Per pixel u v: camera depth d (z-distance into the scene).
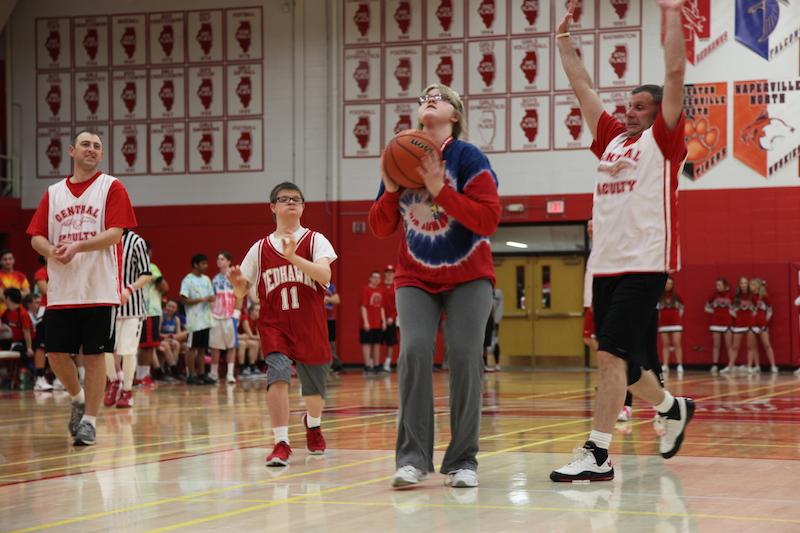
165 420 9.99
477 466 5.37
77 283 7.64
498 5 23.70
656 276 5.29
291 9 24.75
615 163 5.40
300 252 6.70
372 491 5.03
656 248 5.26
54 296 7.71
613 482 5.27
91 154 7.69
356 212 24.28
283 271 6.62
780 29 22.14
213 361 18.25
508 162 23.59
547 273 23.86
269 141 24.84
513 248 24.02
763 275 22.02
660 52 22.80
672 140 5.25
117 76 25.64
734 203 22.28
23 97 26.03
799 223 21.94
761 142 22.17
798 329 21.73
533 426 8.93
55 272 7.70
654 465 5.98
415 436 5.16
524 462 6.15
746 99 22.28
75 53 25.84
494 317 23.09
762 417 9.77
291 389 15.47
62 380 8.02
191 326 18.05
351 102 24.38
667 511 4.36
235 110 25.03
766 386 16.06
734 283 22.16
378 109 24.23
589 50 23.23
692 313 22.44
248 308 20.84
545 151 23.41
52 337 7.76
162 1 25.45
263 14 24.91
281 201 6.68
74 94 25.81
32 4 26.03
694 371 22.25
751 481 5.29
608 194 5.42
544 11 23.44
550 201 23.36
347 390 15.74
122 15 25.64
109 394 12.07
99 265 7.66
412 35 24.11
